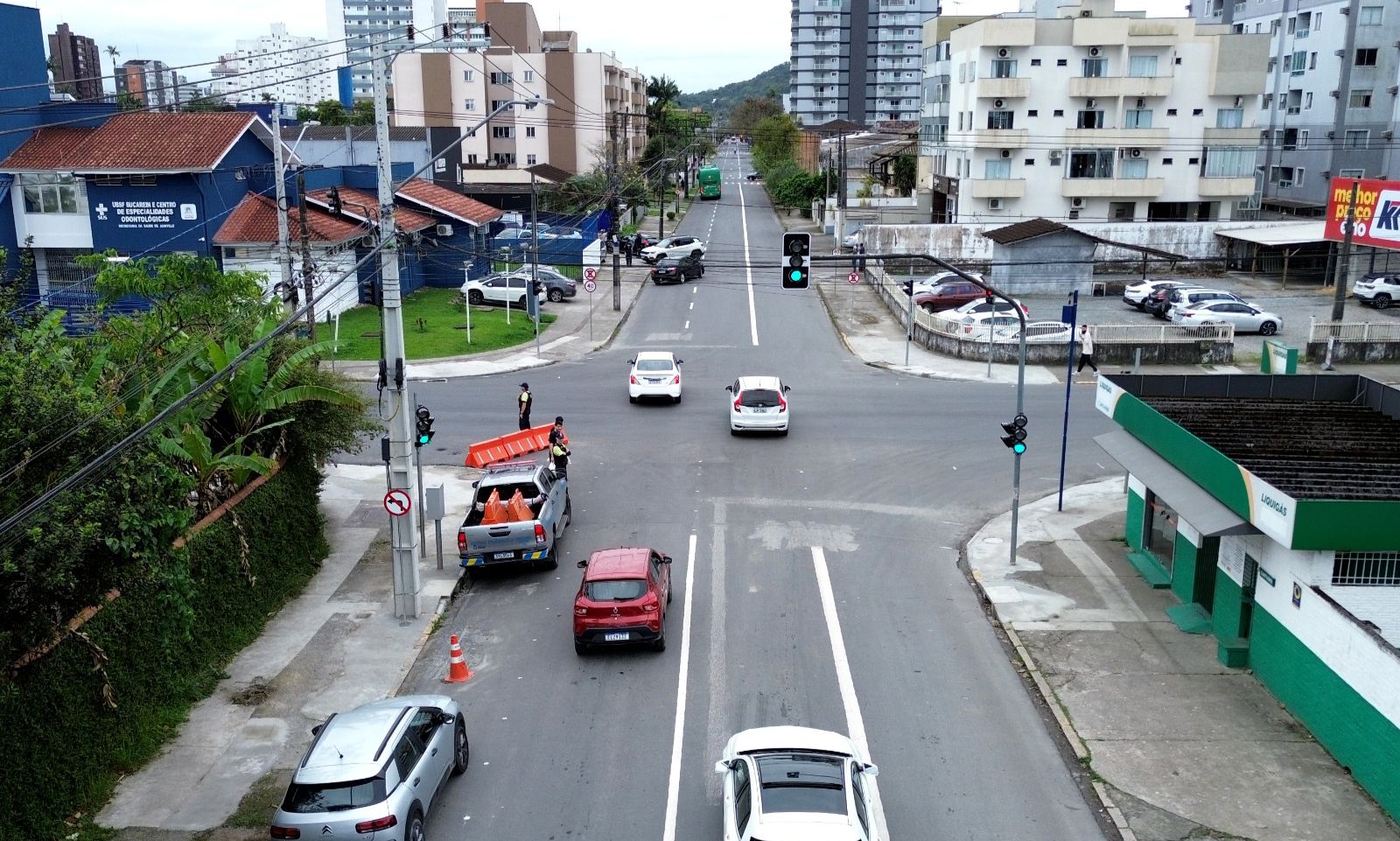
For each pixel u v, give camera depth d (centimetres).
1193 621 1875
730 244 7425
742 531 2364
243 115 4678
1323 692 1486
